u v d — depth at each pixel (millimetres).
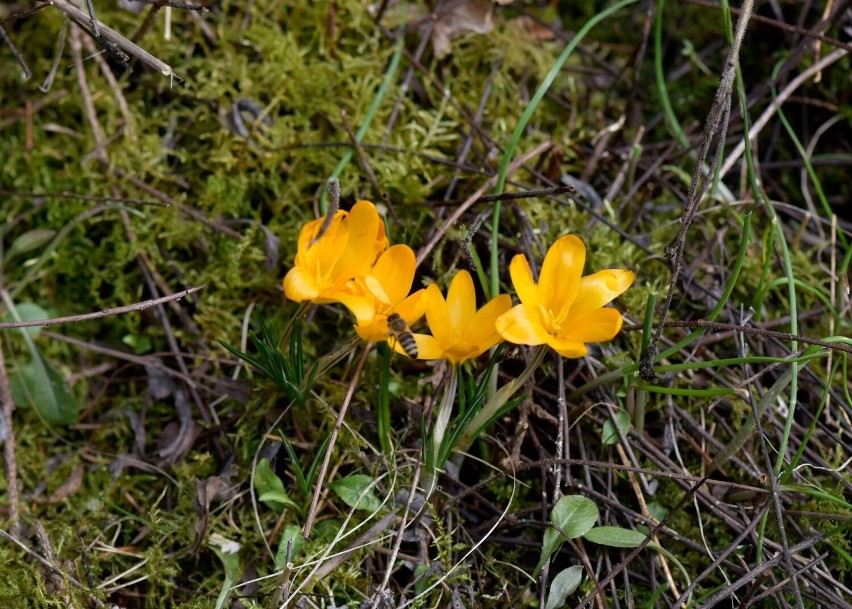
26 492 646
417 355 559
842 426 641
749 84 755
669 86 754
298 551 591
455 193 691
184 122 707
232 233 670
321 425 630
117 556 622
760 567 573
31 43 717
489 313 570
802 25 728
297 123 699
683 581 609
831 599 583
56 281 692
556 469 602
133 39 696
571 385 634
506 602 601
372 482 598
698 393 597
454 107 703
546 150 695
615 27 770
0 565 602
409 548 608
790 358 583
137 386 675
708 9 751
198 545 610
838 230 685
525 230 653
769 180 739
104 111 711
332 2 709
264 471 610
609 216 683
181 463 642
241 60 708
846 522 576
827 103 732
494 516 620
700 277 683
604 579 578
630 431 625
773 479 578
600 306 562
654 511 618
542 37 754
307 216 684
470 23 728
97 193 689
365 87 702
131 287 682
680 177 717
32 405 658
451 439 588
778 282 625
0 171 705
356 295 557
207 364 660
